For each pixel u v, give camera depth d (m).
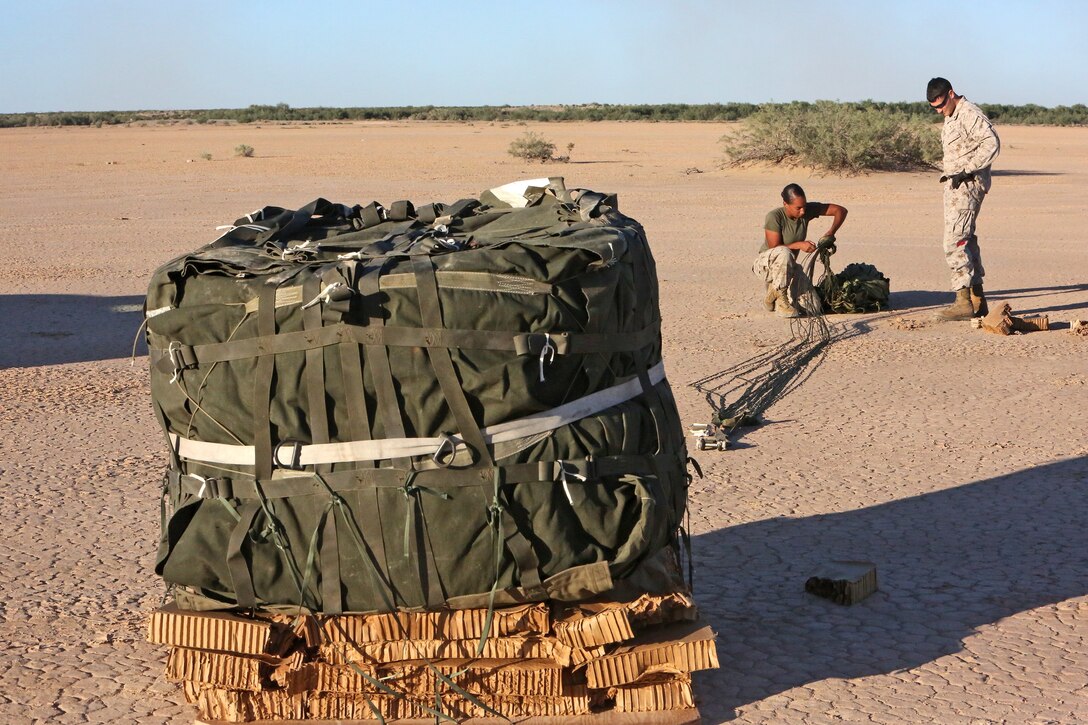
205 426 3.55
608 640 3.41
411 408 3.42
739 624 4.43
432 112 132.38
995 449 6.86
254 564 3.48
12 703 3.84
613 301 3.62
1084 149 48.91
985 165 11.02
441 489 3.41
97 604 4.70
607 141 60.12
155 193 27.91
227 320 3.50
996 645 4.20
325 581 3.45
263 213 4.33
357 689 3.51
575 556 3.46
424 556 3.43
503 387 3.41
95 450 7.04
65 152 50.56
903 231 19.67
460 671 3.48
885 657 4.11
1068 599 4.62
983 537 5.37
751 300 12.73
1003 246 17.41
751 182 31.75
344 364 3.40
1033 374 8.93
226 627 3.44
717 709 3.74
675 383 8.82
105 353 10.09
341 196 25.55
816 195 27.48
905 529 5.49
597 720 3.52
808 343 10.23
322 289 3.40
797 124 36.62
